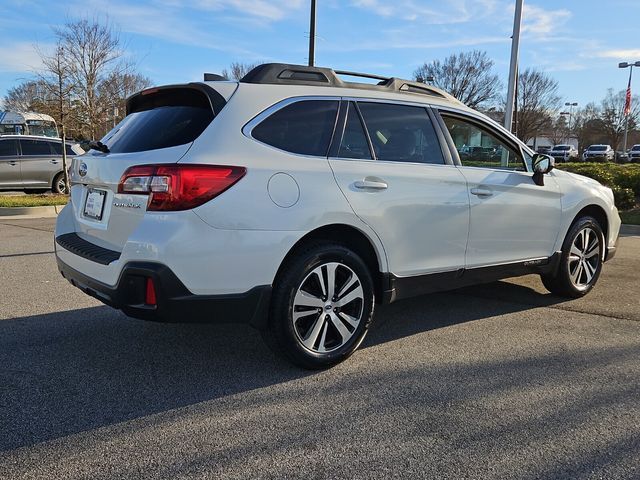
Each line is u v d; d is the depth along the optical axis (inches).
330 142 145.6
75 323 182.1
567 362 151.6
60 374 141.3
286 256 135.9
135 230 123.6
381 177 149.9
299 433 112.9
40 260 284.4
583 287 216.4
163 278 119.7
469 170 173.2
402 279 157.1
